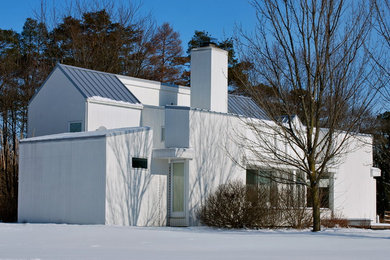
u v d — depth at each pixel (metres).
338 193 31.30
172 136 24.20
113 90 28.23
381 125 42.19
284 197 22.81
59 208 23.23
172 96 31.30
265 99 21.23
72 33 49.75
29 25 51.56
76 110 27.02
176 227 22.22
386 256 10.93
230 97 34.25
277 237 16.47
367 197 33.25
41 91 28.83
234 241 14.71
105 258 10.05
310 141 20.38
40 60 49.78
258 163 26.69
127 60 51.56
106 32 51.88
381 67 20.81
